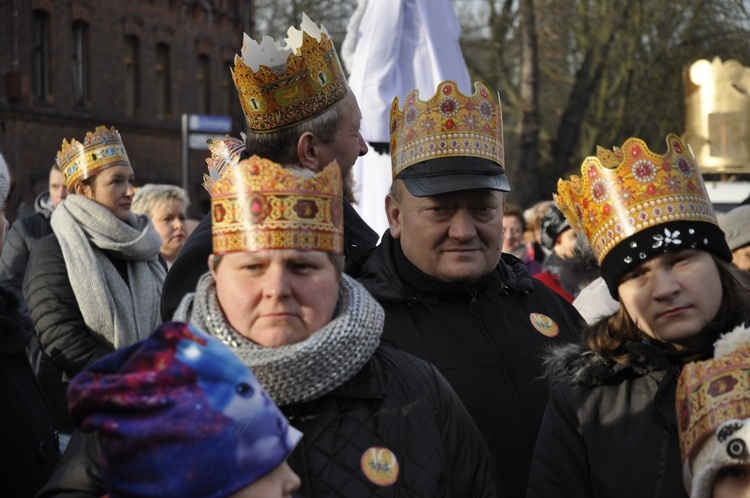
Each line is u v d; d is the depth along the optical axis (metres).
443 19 5.37
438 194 3.19
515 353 3.31
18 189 20.09
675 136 2.71
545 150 23.48
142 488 1.83
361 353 2.29
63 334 4.80
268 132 3.53
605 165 2.76
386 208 3.50
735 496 2.17
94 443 2.20
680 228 2.61
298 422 2.30
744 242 4.71
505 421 3.17
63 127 21.52
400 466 2.32
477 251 3.26
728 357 2.26
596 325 2.74
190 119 12.70
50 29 21.12
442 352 3.22
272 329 2.22
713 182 10.86
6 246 6.50
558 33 23.88
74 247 4.97
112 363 1.96
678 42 22.50
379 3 5.23
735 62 9.35
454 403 2.54
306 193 2.24
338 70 3.61
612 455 2.61
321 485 2.26
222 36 28.41
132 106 24.28
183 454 1.83
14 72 20.05
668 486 2.53
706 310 2.59
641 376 2.65
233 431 1.85
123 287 5.07
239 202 2.25
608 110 23.67
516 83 24.12
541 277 6.02
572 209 2.96
